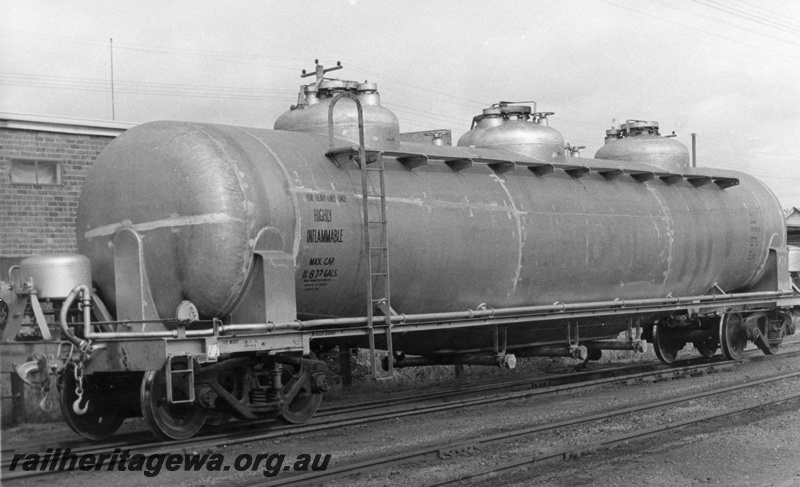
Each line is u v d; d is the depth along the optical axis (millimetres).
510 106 16078
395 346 13273
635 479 8422
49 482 8453
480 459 9242
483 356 14164
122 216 10578
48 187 14828
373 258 11773
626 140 18453
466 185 13250
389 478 8430
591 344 16766
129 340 9773
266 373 10812
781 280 19234
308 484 8180
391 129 12914
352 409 12727
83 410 9828
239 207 10172
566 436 10453
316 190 11219
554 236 14148
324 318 11641
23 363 10016
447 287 12742
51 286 10047
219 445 10039
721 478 8508
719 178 18109
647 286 16250
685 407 12508
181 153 10289
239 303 10484
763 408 12320
